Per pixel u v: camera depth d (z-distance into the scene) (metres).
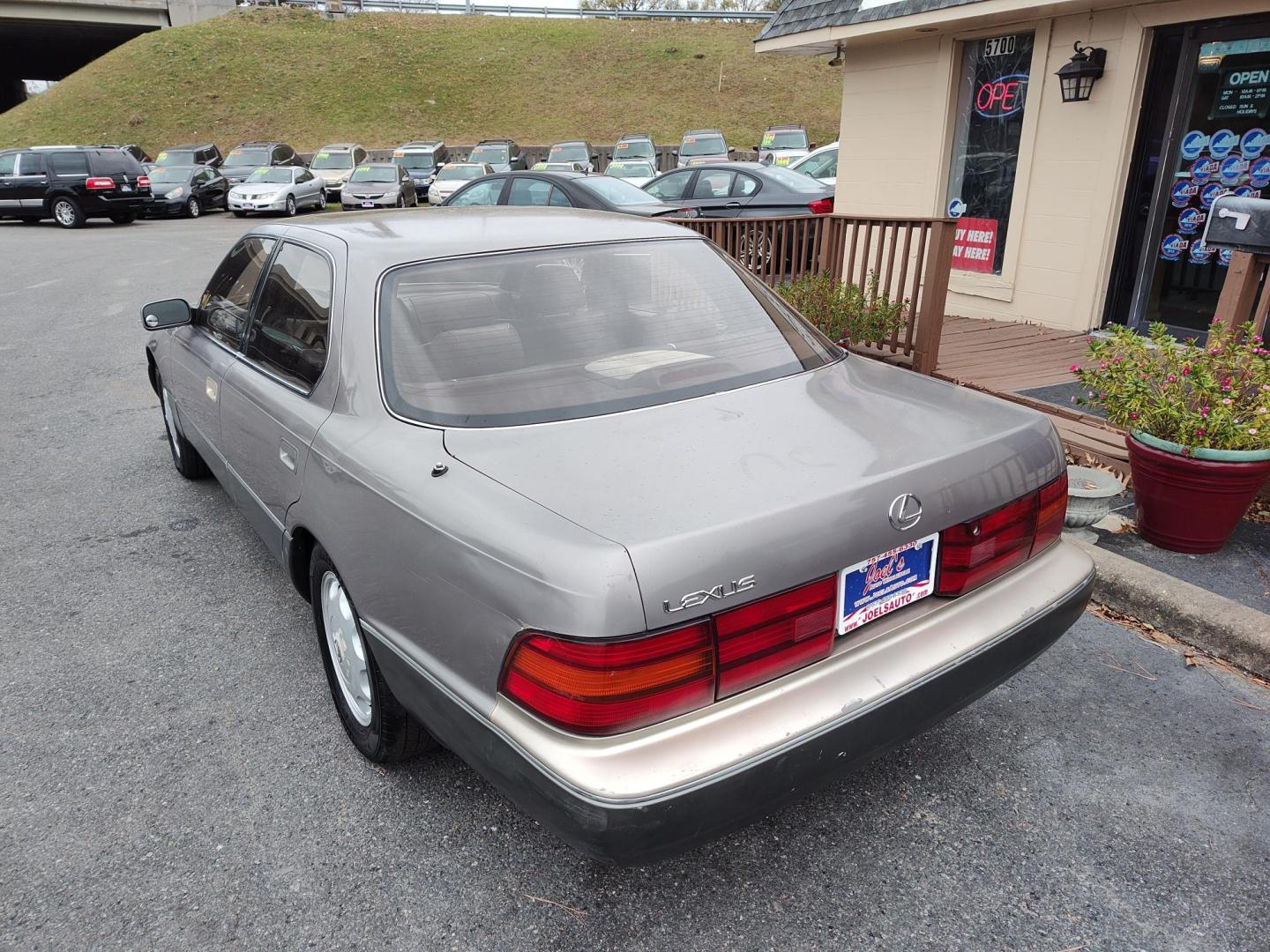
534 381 2.44
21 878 2.33
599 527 1.81
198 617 3.66
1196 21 6.47
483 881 2.31
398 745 2.59
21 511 4.78
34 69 59.66
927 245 7.36
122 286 12.30
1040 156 7.68
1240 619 3.23
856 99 9.49
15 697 3.12
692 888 2.29
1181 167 6.86
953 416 2.43
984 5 7.23
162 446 5.83
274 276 3.27
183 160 26.83
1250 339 3.87
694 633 1.75
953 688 2.14
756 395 2.51
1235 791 2.61
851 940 2.13
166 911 2.22
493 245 2.80
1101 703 3.02
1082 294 7.54
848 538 1.94
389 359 2.48
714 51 46.62
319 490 2.52
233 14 47.28
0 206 21.52
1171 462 3.70
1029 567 2.41
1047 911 2.21
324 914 2.21
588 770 1.72
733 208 11.49
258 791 2.65
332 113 40.47
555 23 50.69
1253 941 2.11
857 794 2.62
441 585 2.00
